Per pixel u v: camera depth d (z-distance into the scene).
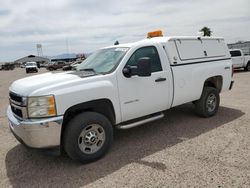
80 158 4.03
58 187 3.52
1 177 3.89
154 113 5.26
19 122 3.83
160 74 5.01
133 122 4.90
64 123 4.04
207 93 6.09
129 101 4.59
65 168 4.06
